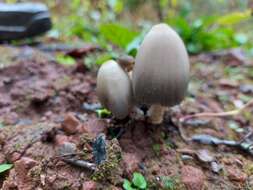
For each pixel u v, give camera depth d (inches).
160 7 14.1
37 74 6.7
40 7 8.4
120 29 7.6
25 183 4.1
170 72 4.3
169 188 4.3
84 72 7.0
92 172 4.2
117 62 4.7
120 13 15.8
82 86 6.2
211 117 6.0
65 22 12.7
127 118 5.0
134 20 15.6
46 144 4.8
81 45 8.7
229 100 6.9
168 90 4.3
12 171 4.3
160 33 4.3
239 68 8.6
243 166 4.8
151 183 4.3
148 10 16.1
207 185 4.4
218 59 9.1
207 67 8.6
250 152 5.1
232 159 4.9
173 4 15.3
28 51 7.5
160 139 4.9
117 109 4.5
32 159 4.4
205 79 7.9
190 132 5.5
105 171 4.1
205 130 5.6
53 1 15.1
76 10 14.7
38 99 5.8
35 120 5.5
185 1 17.1
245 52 9.9
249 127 5.9
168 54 4.3
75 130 5.0
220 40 10.1
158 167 4.5
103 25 7.6
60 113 5.7
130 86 4.6
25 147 4.6
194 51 9.7
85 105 5.8
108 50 8.2
